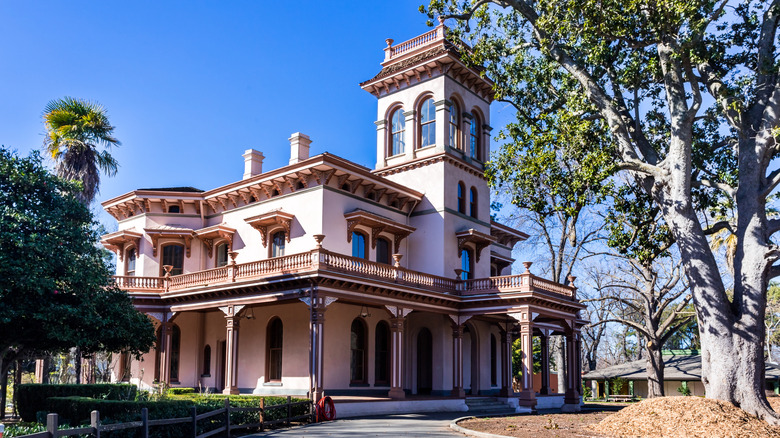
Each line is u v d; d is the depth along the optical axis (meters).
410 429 20.64
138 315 25.20
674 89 21.03
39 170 22.09
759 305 19.72
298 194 31.73
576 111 22.75
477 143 38.97
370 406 27.05
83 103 36.41
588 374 52.84
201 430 17.70
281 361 30.83
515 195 25.41
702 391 47.19
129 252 37.16
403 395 28.72
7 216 20.36
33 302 20.69
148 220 36.34
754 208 20.41
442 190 34.91
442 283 32.56
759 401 19.19
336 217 31.03
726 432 16.95
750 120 20.92
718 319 20.00
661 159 25.20
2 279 19.45
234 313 29.50
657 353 41.59
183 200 36.16
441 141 35.47
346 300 27.19
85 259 22.67
